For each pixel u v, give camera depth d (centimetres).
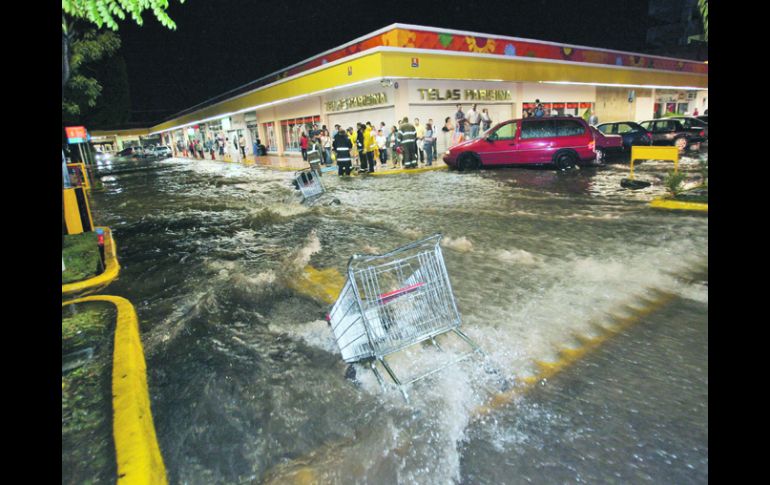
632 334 367
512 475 229
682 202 802
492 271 527
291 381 324
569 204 885
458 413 278
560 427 262
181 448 259
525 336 368
